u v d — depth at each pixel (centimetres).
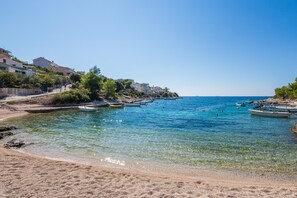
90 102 6856
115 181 836
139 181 854
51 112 4538
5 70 6875
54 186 748
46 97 5447
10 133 2027
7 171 884
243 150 1595
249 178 1041
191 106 8600
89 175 891
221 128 2777
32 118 3434
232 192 775
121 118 3900
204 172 1123
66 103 5731
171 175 1045
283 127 2917
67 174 888
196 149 1614
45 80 7138
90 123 3086
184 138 2048
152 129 2622
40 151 1453
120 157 1371
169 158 1372
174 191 759
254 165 1250
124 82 14975
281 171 1150
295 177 1063
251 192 782
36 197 652
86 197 670
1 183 752
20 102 4794
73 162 1211
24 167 952
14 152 1323
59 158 1298
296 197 739
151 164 1243
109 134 2216
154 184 824
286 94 10119
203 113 5338
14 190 696
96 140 1892
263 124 3256
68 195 678
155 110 6200
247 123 3378
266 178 1045
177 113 5281
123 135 2173
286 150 1602
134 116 4331
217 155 1457
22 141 1675
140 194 716
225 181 973
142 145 1725
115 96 9319
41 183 770
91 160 1284
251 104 9500
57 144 1691
